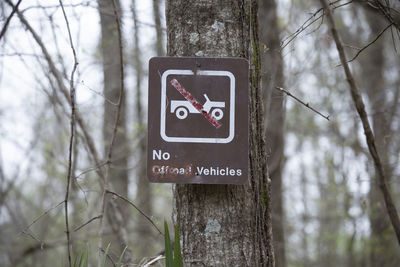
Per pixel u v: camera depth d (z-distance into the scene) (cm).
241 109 242
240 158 239
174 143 240
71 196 648
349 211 1009
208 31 255
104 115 722
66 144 930
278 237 694
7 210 1010
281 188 702
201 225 242
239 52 256
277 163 656
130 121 948
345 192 1007
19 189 1079
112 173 724
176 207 255
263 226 252
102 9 493
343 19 1059
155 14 651
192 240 242
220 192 244
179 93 243
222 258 238
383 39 1052
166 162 239
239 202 244
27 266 936
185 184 248
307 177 1351
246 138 241
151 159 240
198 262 239
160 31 647
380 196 745
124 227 579
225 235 240
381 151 714
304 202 1326
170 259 227
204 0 257
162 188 815
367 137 297
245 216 244
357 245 1132
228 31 256
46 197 1062
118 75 726
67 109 620
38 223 1024
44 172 994
